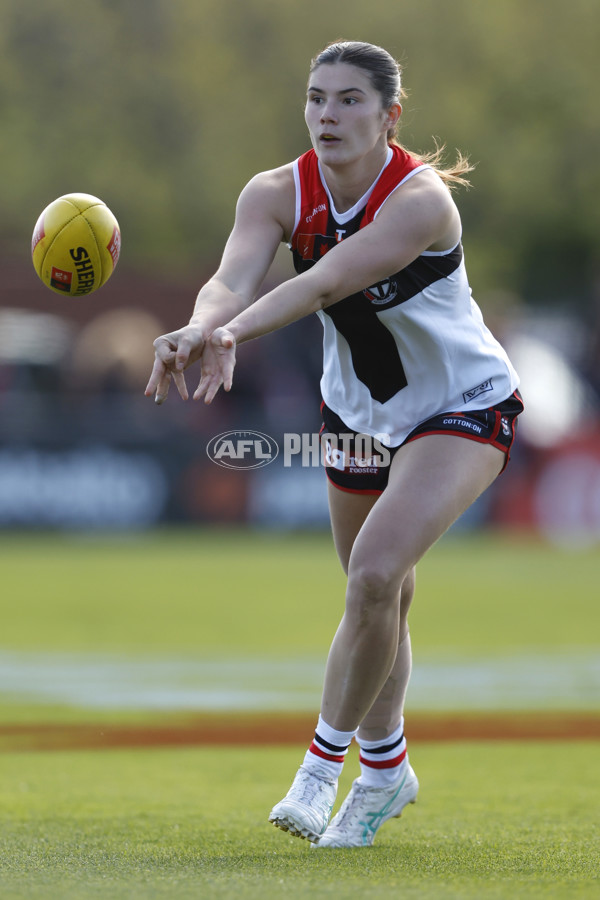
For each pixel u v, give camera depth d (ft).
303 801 45.91
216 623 138.92
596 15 425.69
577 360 266.77
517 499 237.45
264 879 40.11
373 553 44.73
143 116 414.00
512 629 137.59
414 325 46.73
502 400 48.14
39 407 228.22
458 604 158.20
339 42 45.85
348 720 46.29
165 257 402.31
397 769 49.37
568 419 240.12
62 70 414.21
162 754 75.77
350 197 46.19
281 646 123.75
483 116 403.95
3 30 414.62
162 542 220.23
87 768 70.44
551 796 61.26
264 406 230.27
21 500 224.12
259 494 230.27
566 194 404.36
